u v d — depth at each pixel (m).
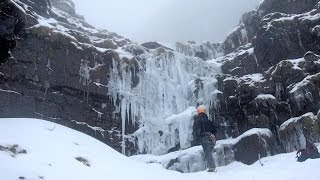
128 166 7.64
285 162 8.68
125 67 13.98
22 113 10.87
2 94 10.61
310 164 7.26
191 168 12.36
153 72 15.12
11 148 6.32
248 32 19.45
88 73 12.87
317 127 11.01
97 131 12.52
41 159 6.26
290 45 14.84
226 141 13.04
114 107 13.34
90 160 7.12
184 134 14.08
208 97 15.05
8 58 11.03
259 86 13.76
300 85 12.20
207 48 21.00
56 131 8.42
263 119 13.01
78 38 13.74
